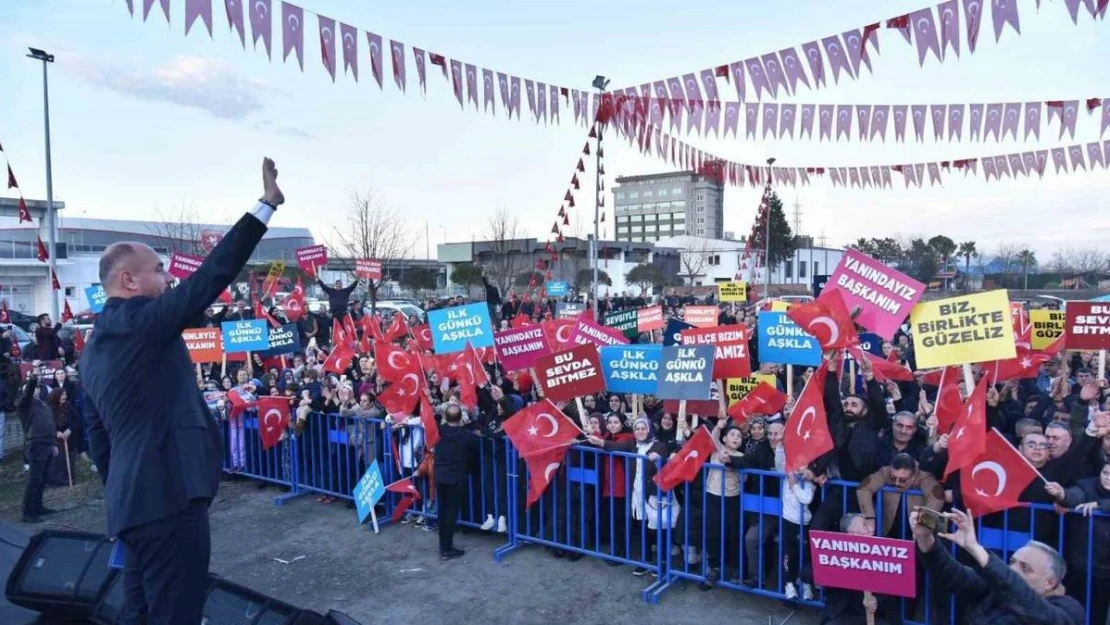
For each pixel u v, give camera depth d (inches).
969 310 245.1
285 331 501.7
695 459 250.2
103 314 97.6
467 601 256.5
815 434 228.4
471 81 282.2
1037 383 415.5
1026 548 145.7
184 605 98.1
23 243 1359.5
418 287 1777.8
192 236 1545.3
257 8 203.5
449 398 364.5
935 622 224.2
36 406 363.3
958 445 211.8
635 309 534.3
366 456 351.6
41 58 800.9
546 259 659.4
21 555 186.4
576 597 258.1
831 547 211.2
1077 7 207.3
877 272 262.8
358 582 274.4
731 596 257.3
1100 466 223.1
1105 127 313.4
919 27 232.4
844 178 498.0
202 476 99.0
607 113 350.9
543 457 285.3
